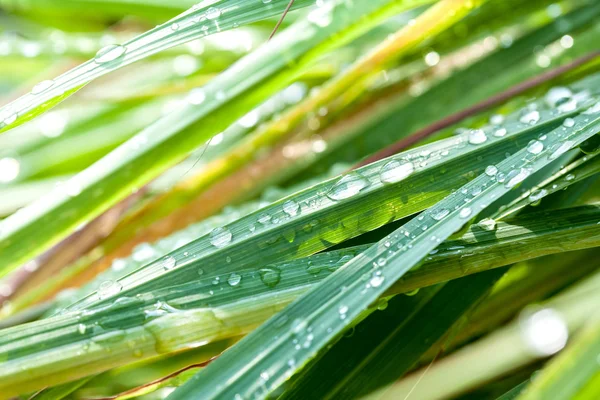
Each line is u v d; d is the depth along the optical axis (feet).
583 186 0.76
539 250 0.71
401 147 0.85
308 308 0.68
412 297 0.74
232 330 0.69
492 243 0.71
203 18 0.74
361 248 0.72
